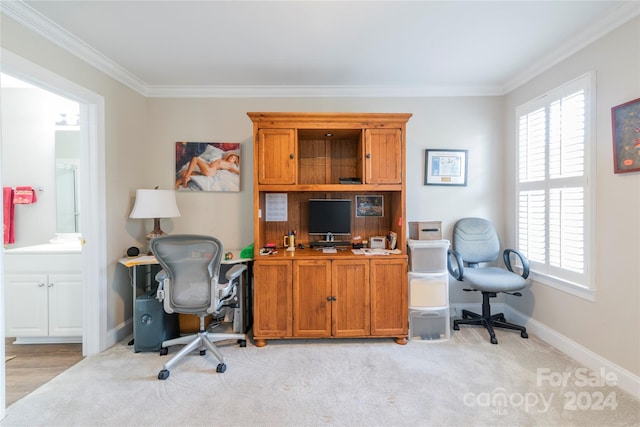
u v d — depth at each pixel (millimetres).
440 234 2668
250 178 3066
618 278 1908
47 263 2467
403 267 2523
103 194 2418
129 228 2764
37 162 2906
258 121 2521
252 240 3062
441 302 2586
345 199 2971
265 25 1988
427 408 1720
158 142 3029
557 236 2391
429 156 3064
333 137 2914
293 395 1840
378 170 2568
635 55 1790
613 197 1935
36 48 1894
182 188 3025
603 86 1991
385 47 2275
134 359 2281
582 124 2152
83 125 2352
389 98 3068
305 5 1783
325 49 2299
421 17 1906
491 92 3057
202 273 2139
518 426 1584
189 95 3021
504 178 3086
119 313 2619
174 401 1793
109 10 1816
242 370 2117
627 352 1855
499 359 2242
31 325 2469
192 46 2250
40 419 1651
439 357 2279
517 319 2879
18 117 2879
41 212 2910
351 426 1593
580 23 1977
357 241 3014
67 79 2107
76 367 2168
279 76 2768
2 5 1684
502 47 2281
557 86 2385
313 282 2492
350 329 2510
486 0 1745
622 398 1789
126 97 2734
